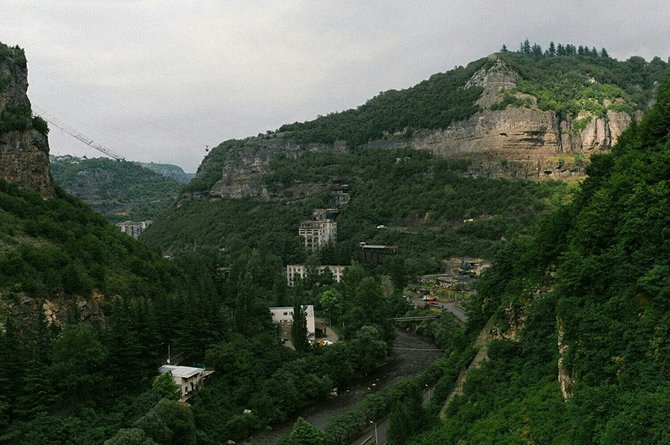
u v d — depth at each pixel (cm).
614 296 4525
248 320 12775
